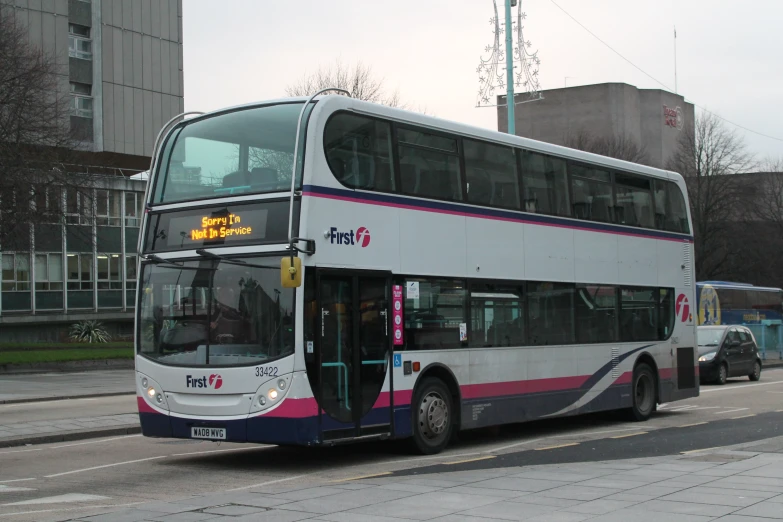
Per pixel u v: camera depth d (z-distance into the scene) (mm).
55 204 37406
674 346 19172
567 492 9312
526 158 15500
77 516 8359
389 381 12398
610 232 17438
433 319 13234
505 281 14672
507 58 35094
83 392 27078
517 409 14734
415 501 8875
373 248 12297
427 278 13164
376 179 12484
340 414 11570
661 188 19312
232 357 11430
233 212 11781
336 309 11672
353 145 12203
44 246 49906
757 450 12680
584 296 16547
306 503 8844
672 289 19250
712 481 9922
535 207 15547
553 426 17625
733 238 63938
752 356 33094
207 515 8250
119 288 53375
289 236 11250
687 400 23938
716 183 60281
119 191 53500
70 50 54781
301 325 11141
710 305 44125
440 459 12680
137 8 58406
